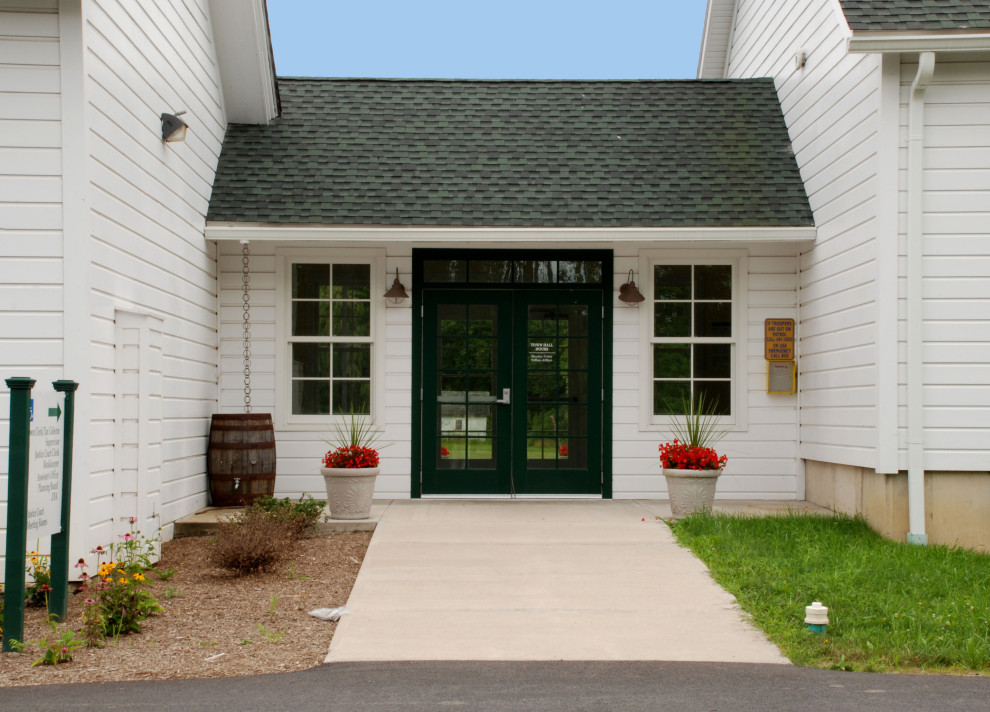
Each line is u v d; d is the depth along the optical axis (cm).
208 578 688
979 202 795
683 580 663
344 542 807
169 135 809
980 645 508
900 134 796
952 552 742
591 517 894
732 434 1027
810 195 986
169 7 829
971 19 771
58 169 635
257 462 931
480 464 1033
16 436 500
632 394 1032
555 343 1038
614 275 1035
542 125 1088
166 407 820
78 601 609
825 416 935
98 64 663
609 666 488
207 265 974
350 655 505
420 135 1070
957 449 792
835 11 905
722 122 1087
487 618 577
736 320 1034
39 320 632
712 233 968
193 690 442
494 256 1035
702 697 435
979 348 792
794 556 712
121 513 698
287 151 1038
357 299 1034
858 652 502
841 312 889
